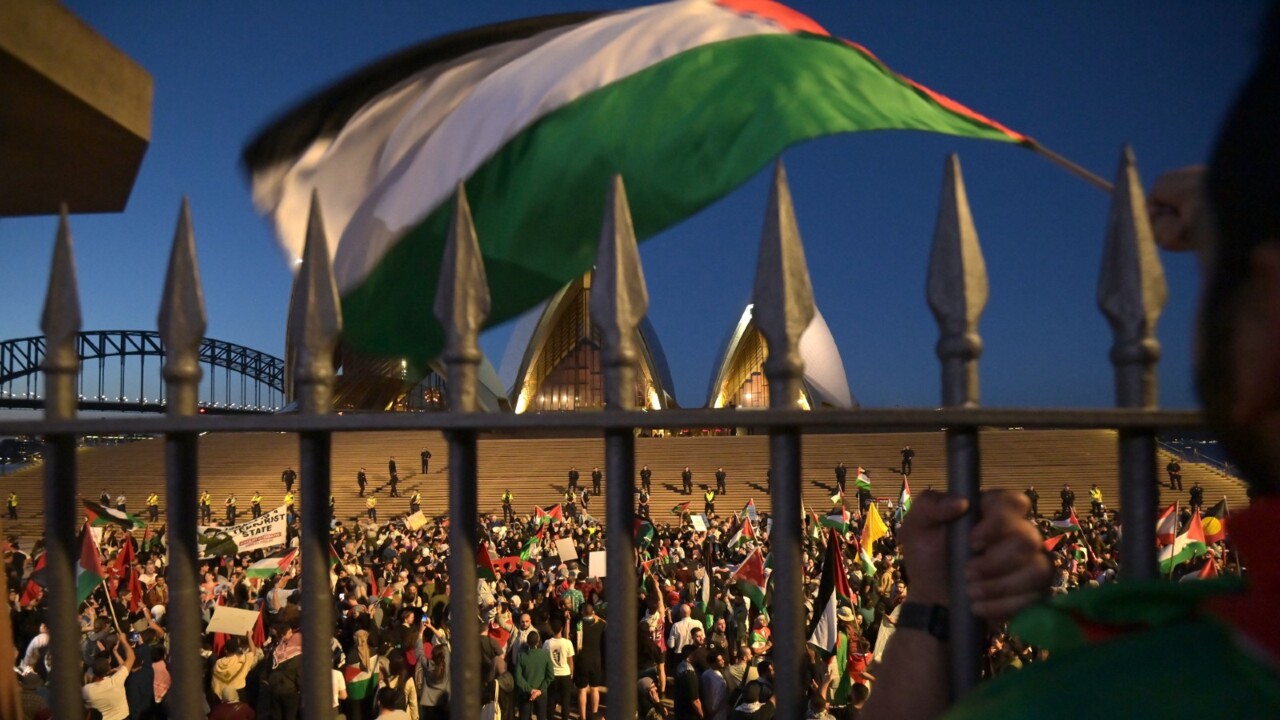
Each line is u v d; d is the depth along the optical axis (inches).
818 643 289.3
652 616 454.6
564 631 431.8
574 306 2989.7
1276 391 21.0
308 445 61.1
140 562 797.9
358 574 628.7
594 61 58.9
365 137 68.1
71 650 64.2
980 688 25.8
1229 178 21.7
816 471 1739.7
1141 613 30.5
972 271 55.6
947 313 55.9
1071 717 21.2
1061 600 33.0
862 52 58.2
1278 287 20.8
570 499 1579.7
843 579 287.0
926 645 53.1
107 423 61.3
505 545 893.2
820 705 278.8
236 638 363.9
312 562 60.9
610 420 56.4
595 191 58.4
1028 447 1728.6
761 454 1860.2
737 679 341.1
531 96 58.9
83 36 51.9
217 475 1825.8
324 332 61.0
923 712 52.4
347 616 450.9
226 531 569.9
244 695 356.2
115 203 71.9
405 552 758.5
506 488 1770.4
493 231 60.1
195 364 62.9
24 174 64.9
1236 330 21.8
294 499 1681.8
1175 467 1454.2
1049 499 1517.0
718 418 55.7
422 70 67.0
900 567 549.0
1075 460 1652.3
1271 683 19.1
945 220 56.6
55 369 64.1
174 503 62.0
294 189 68.6
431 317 62.7
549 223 59.1
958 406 54.5
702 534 946.1
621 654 57.9
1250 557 21.5
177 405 61.9
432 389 1766.7
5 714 63.6
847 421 54.1
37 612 482.6
